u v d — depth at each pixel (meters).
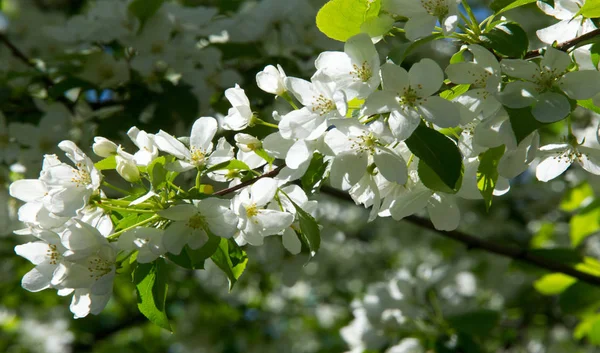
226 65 5.31
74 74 4.93
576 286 5.24
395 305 5.35
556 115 2.40
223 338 9.15
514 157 2.62
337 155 2.64
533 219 8.15
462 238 4.95
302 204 2.85
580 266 4.92
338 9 2.79
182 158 2.71
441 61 6.00
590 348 7.05
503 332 6.86
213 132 2.77
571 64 2.70
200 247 2.49
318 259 8.46
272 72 2.94
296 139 2.63
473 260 8.21
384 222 8.72
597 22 3.01
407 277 5.65
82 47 5.16
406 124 2.43
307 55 5.31
